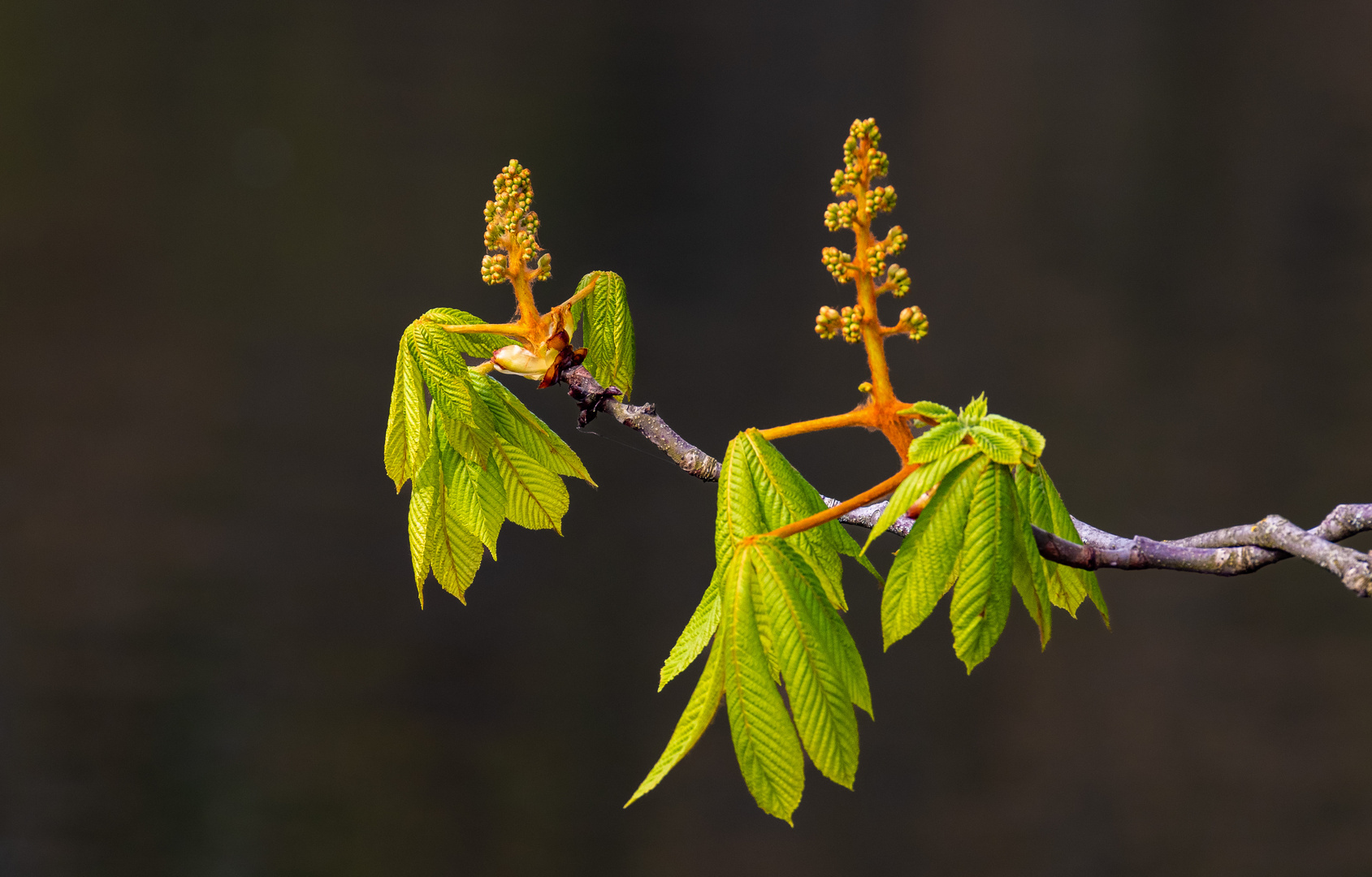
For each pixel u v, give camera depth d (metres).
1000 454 1.77
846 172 1.78
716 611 1.80
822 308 1.79
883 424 1.79
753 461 1.80
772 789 1.76
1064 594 1.82
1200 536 1.78
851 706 1.77
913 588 1.77
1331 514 1.78
